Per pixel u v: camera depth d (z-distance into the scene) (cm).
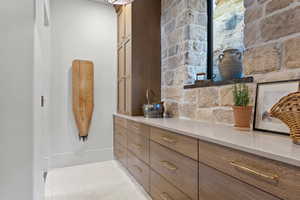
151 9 257
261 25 119
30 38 113
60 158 269
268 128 109
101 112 299
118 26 301
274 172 66
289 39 103
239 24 162
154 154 161
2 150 101
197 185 106
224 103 152
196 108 187
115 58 310
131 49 246
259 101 117
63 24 273
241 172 78
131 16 246
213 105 164
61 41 272
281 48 107
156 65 260
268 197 67
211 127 135
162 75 259
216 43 193
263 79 118
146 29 254
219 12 188
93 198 182
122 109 280
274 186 65
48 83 252
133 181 217
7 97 103
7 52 103
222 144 88
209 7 204
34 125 115
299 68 98
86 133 282
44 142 220
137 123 201
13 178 105
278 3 108
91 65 288
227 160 86
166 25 248
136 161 205
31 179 111
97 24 296
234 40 168
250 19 126
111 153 305
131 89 246
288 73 103
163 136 146
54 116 267
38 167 138
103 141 300
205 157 100
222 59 158
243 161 78
